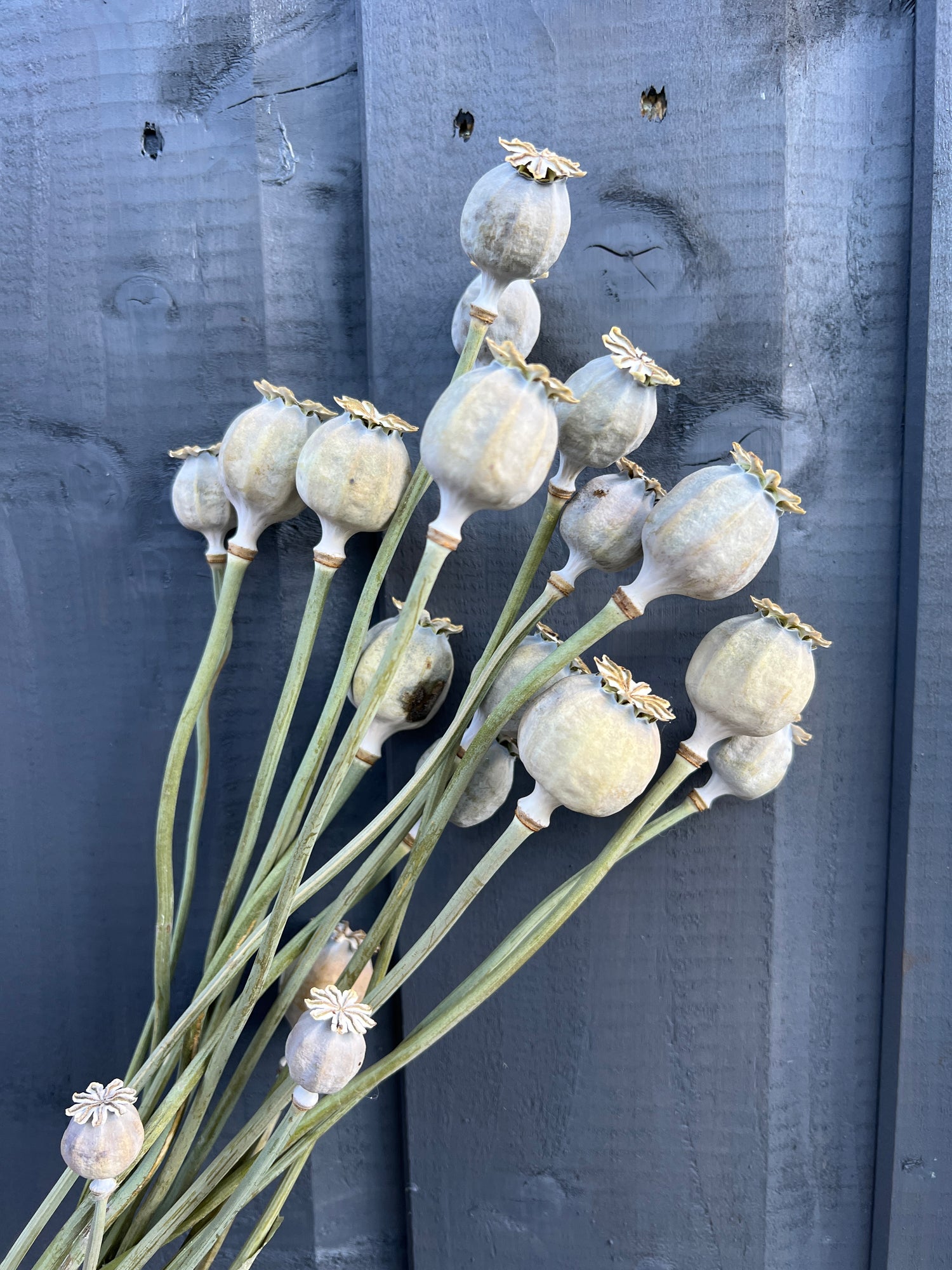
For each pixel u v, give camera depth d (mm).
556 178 260
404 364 346
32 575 371
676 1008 364
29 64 357
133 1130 244
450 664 317
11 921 378
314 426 301
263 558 363
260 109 356
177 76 356
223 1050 284
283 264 359
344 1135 387
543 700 269
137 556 369
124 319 362
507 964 276
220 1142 375
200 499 323
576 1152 371
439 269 343
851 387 348
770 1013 363
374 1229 390
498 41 337
